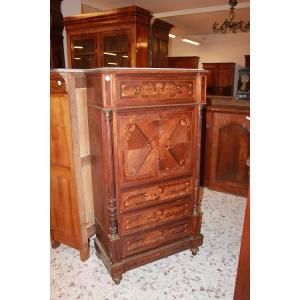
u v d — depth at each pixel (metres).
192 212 1.82
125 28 3.57
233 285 1.62
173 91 1.53
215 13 5.27
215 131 2.88
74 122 1.57
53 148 1.70
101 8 4.69
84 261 1.83
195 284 1.63
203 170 3.12
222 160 2.93
